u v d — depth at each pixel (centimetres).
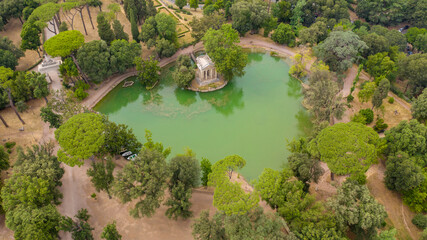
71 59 12938
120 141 10050
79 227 7850
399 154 9269
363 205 7562
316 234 7025
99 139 9425
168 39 16262
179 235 8450
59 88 13825
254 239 6781
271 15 18875
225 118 12950
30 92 12750
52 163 8931
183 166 8731
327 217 7425
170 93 14388
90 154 9156
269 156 11188
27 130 11844
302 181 9069
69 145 9200
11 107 12825
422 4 19112
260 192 8125
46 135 11675
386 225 8544
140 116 13100
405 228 8488
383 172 10012
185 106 13625
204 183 9612
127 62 14462
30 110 12762
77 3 15438
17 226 7331
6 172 10044
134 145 10419
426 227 7844
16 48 14638
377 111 12556
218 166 8456
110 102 13850
